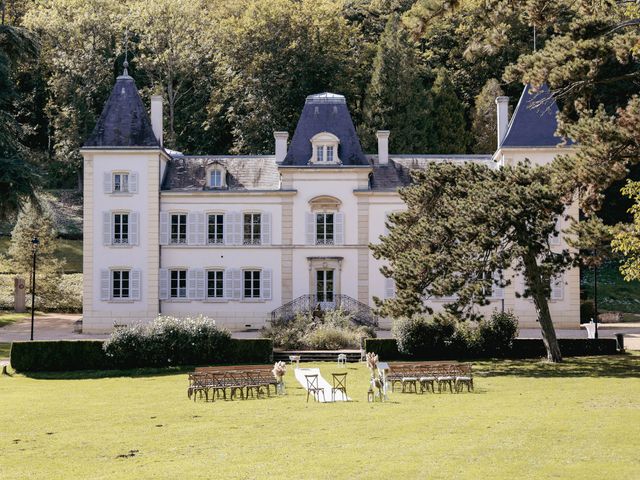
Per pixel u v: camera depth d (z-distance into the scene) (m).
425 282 32.03
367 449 17.12
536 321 46.38
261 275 48.41
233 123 75.19
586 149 24.91
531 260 33.16
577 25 24.42
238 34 71.31
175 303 48.28
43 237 57.50
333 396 25.47
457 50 78.25
